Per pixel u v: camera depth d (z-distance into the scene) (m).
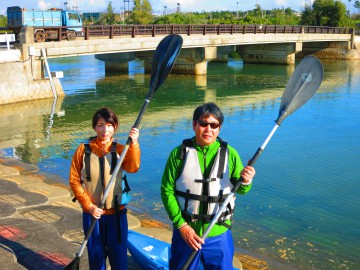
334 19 59.50
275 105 19.23
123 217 3.54
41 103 18.73
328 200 8.57
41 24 23.28
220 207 3.01
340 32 45.03
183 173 3.09
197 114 3.05
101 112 3.40
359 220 7.63
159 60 3.51
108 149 3.46
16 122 15.21
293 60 39.34
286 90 3.34
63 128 14.49
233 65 38.41
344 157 11.61
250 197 8.64
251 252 6.32
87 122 15.44
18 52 18.77
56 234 4.89
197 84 25.80
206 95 21.89
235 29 32.16
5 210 5.66
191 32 28.77
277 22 62.53
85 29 21.27
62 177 9.53
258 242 6.68
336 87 24.22
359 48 46.41
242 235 6.91
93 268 3.56
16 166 10.03
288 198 8.62
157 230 6.40
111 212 3.49
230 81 27.22
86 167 3.44
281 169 10.55
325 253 6.40
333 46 45.72
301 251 6.41
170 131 14.24
